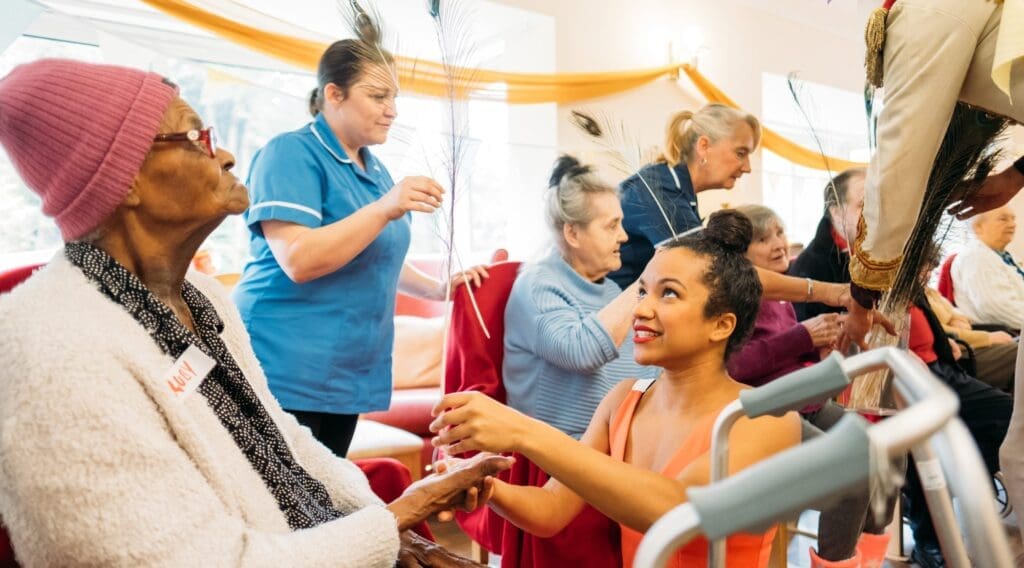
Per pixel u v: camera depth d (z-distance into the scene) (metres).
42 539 0.72
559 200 1.84
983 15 1.26
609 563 1.45
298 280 1.58
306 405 1.66
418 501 1.07
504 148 4.18
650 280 1.23
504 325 1.84
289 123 2.66
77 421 0.72
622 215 1.91
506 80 4.13
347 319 1.68
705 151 2.25
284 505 0.97
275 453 1.03
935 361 2.70
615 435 1.34
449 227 1.83
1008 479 1.35
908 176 1.37
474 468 1.11
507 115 4.21
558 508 1.29
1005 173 1.77
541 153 4.28
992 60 1.27
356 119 1.69
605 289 1.87
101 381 0.76
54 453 0.71
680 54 5.21
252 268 1.71
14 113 0.85
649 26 5.08
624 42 4.95
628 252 2.13
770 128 5.70
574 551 1.44
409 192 1.57
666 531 0.43
